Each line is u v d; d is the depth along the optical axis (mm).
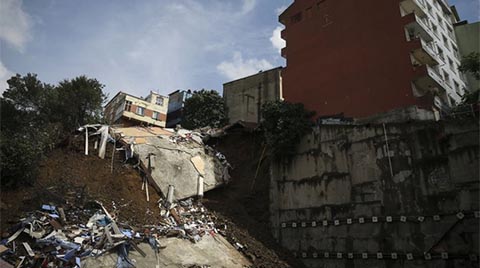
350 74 31609
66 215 19250
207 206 26906
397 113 25797
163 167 27172
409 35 30859
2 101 31469
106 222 19641
